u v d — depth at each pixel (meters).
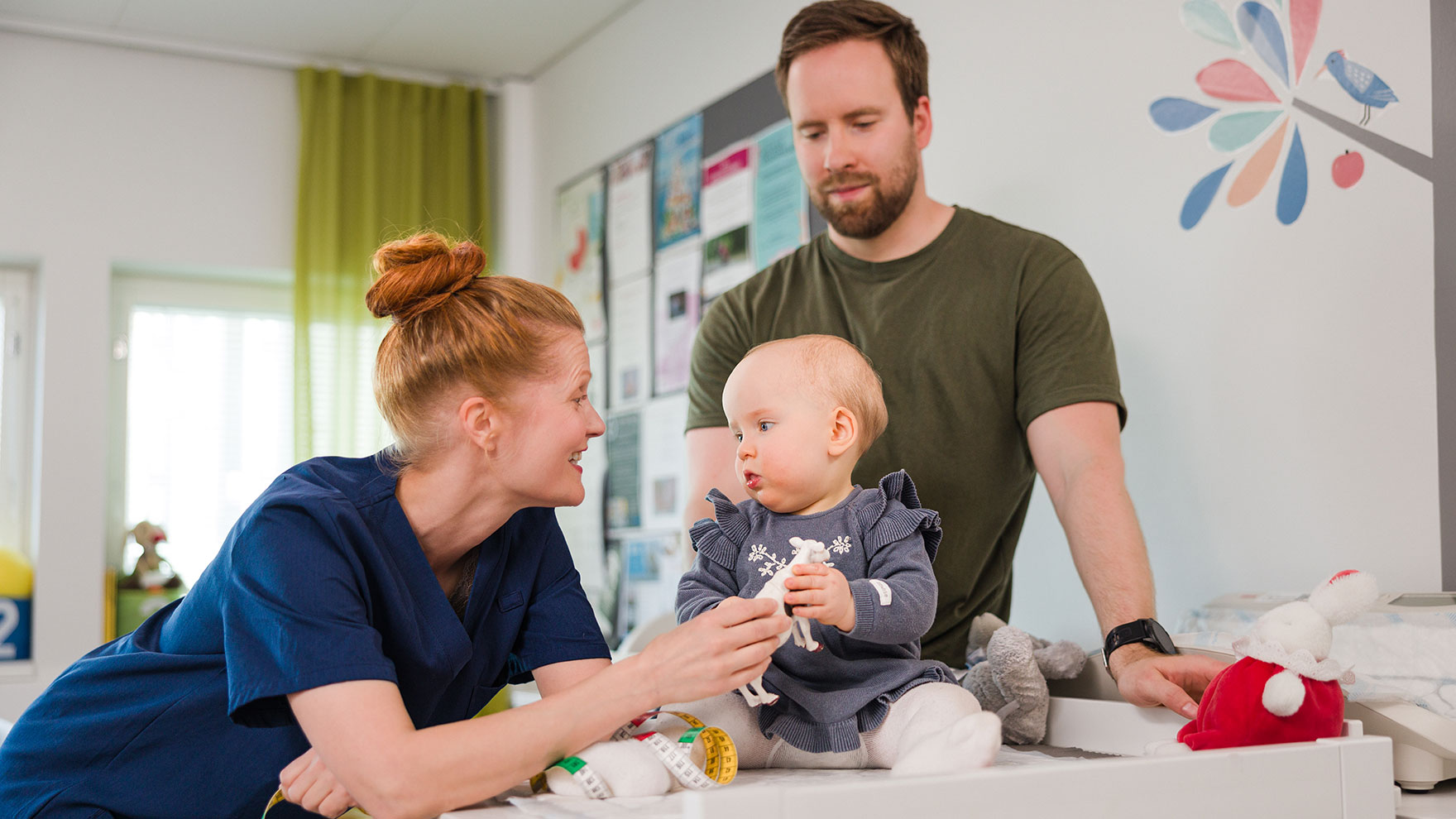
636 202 3.20
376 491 0.93
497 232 3.83
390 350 0.95
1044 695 1.09
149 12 3.22
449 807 0.75
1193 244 1.79
